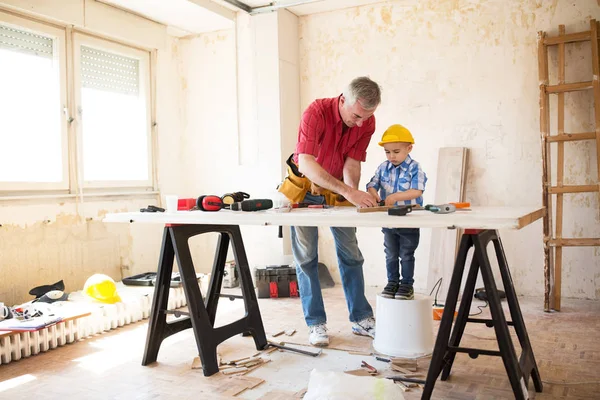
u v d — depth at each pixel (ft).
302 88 17.08
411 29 15.28
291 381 8.34
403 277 9.71
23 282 12.58
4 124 12.52
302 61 17.02
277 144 16.30
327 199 10.12
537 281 14.05
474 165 14.60
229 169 17.44
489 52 14.33
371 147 15.93
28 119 13.06
